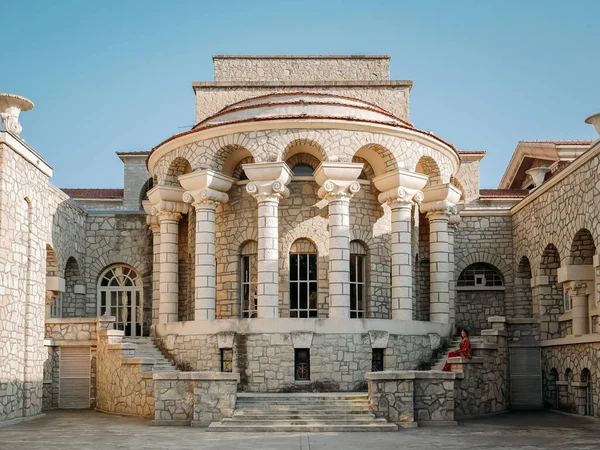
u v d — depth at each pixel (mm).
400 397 21969
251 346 26078
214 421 21875
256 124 26922
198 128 27875
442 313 29359
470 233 35500
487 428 21906
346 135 27172
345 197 26953
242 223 28672
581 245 26719
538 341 30375
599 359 24516
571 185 26812
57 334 29688
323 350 25906
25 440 19344
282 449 17344
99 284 35938
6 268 23938
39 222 27469
